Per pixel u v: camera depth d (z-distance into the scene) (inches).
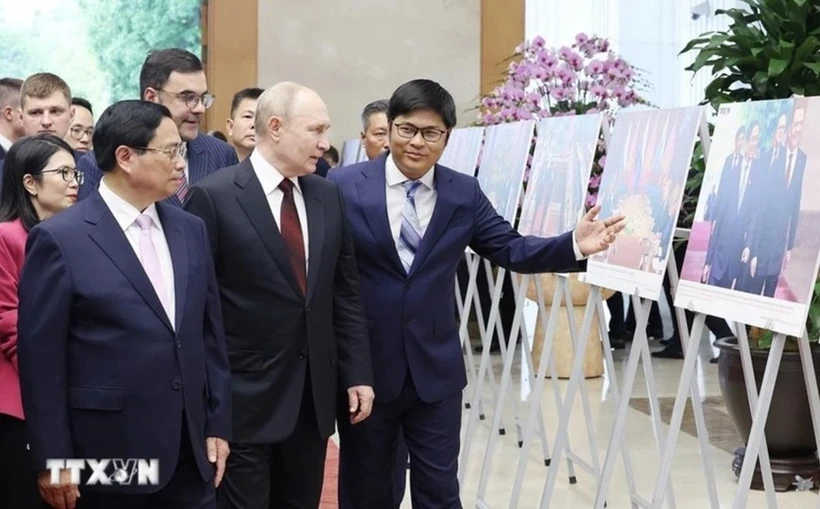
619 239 147.2
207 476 109.5
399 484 164.9
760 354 188.9
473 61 400.5
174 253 110.6
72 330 105.4
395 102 135.8
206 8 394.0
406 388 137.3
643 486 198.2
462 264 349.1
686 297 128.3
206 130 388.5
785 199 113.2
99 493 107.6
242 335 123.6
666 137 141.3
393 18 397.1
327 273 127.6
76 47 391.2
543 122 185.6
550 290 291.6
